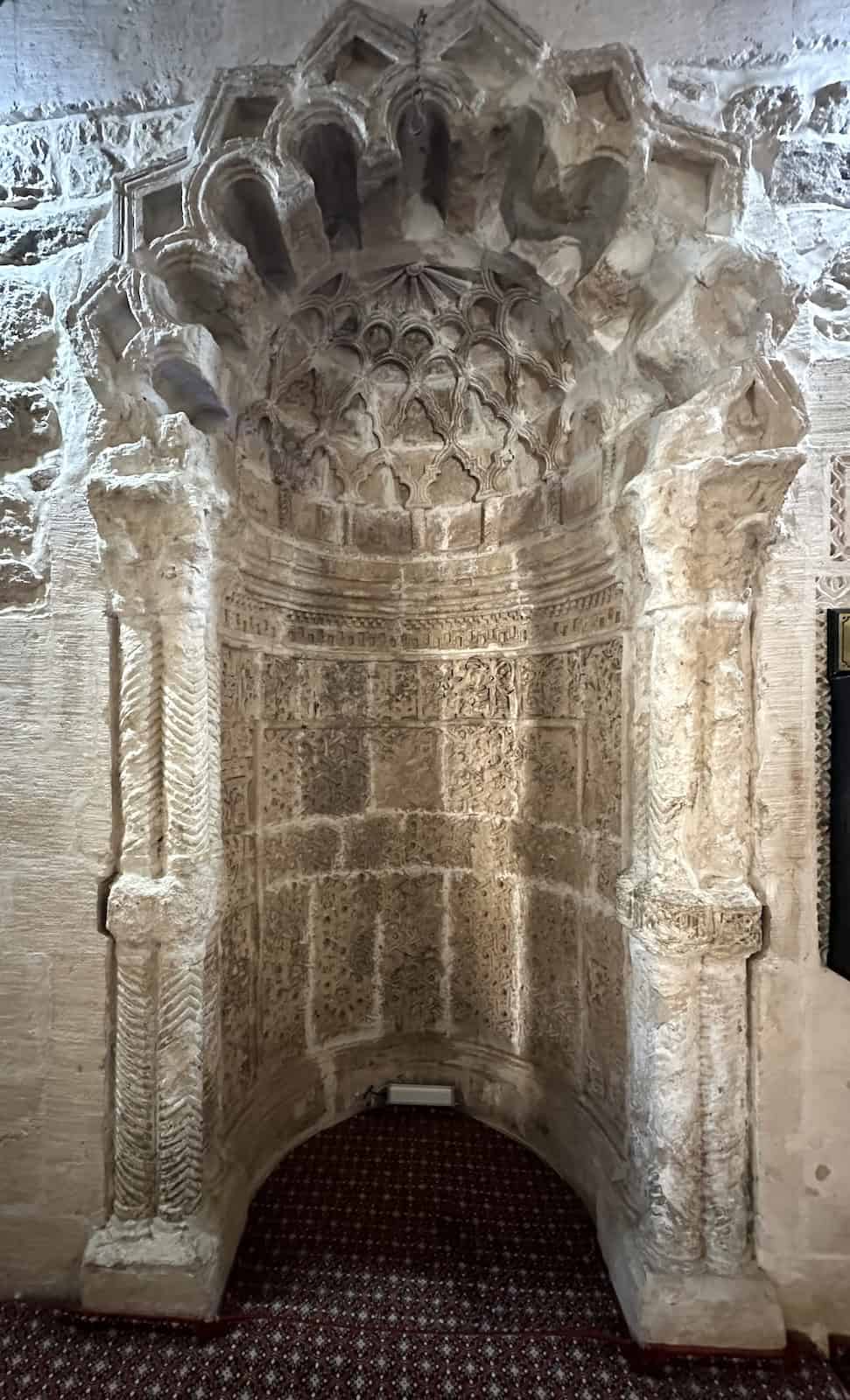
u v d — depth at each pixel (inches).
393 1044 108.6
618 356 78.7
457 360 99.5
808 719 68.9
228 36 73.2
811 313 70.0
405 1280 74.2
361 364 99.8
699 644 68.3
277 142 67.9
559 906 94.8
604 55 66.8
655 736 69.6
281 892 97.0
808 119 70.6
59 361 76.0
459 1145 96.8
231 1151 81.9
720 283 65.9
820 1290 68.1
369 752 110.5
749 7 70.2
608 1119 83.0
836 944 67.2
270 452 93.9
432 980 110.3
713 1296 66.0
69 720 74.5
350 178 73.9
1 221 76.6
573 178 69.5
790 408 65.1
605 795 85.0
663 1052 68.1
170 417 69.6
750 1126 69.2
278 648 96.3
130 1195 72.0
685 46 70.4
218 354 73.5
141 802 72.2
